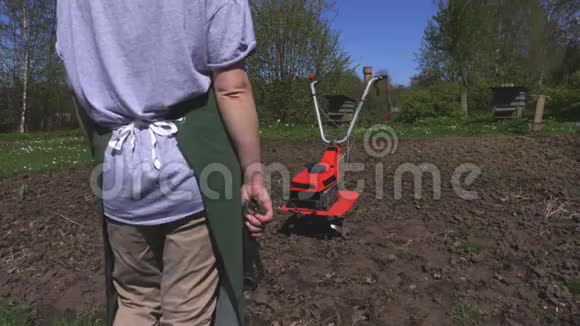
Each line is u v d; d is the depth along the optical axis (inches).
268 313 110.0
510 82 1211.9
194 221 61.2
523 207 181.2
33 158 372.8
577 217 164.1
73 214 195.6
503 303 112.4
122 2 57.6
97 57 60.0
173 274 62.4
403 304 113.4
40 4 1155.9
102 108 60.0
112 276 67.9
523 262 134.2
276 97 705.6
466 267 132.5
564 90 1016.9
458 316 107.5
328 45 703.1
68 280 131.6
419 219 175.3
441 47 940.0
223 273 65.1
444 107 739.4
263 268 132.6
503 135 431.8
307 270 131.7
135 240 62.8
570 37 1266.0
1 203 218.1
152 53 57.4
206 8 56.4
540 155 296.2
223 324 65.4
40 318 114.3
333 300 115.5
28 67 1171.9
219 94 59.2
